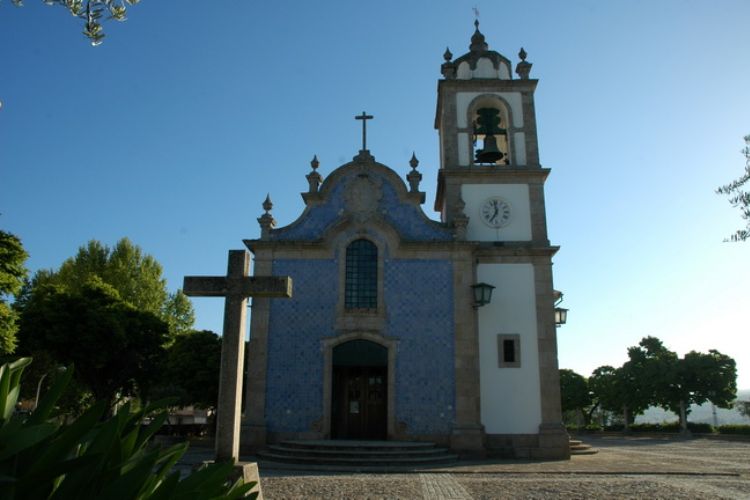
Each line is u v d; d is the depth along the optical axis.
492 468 18.34
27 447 3.39
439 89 28.02
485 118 26.89
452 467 18.67
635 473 17.14
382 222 23.94
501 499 12.27
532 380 23.09
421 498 12.36
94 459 3.54
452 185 25.69
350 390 23.53
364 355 22.84
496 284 24.06
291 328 23.03
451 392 22.39
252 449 21.77
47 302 31.36
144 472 3.76
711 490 13.60
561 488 13.93
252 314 23.14
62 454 3.60
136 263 46.38
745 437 40.78
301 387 22.48
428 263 23.67
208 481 4.17
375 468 17.97
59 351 31.16
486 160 26.03
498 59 27.72
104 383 33.97
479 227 25.09
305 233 24.31
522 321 23.69
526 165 25.88
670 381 49.69
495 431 22.58
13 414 4.11
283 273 23.62
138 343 33.44
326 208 24.59
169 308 48.44
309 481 14.88
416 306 23.22
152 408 4.70
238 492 4.34
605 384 57.91
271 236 24.33
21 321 30.89
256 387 22.42
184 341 35.19
